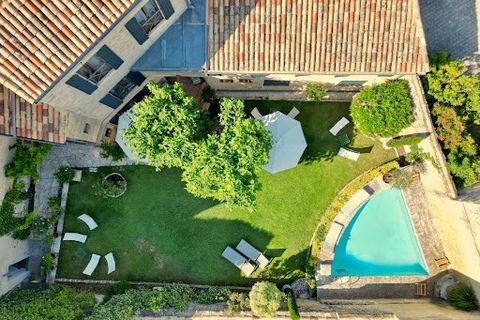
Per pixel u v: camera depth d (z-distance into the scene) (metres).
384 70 20.73
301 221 25.80
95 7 15.80
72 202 26.06
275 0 19.72
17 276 24.81
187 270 25.98
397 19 19.92
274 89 25.69
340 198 25.44
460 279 24.58
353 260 26.08
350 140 25.70
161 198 26.03
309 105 25.83
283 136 23.97
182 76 23.41
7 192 22.47
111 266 25.78
